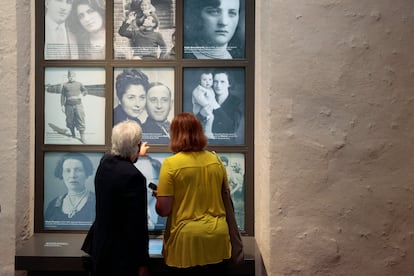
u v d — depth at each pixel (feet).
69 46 9.84
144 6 9.78
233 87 9.83
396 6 8.54
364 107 8.55
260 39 9.34
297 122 8.56
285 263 8.59
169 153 9.91
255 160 9.76
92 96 9.88
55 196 9.96
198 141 7.75
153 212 9.93
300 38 8.53
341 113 8.56
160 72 9.84
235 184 9.89
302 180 8.58
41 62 9.81
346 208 8.58
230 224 7.94
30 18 9.66
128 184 7.20
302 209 8.58
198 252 7.35
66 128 9.89
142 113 9.87
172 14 9.78
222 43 9.79
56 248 8.81
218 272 7.80
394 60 8.55
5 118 8.96
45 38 9.84
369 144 8.58
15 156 9.00
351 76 8.55
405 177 8.59
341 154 8.58
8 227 8.98
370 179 8.59
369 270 8.58
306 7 8.52
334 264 8.59
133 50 9.82
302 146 8.56
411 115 8.57
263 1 9.05
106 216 7.25
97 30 9.82
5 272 8.98
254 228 9.84
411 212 8.58
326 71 8.55
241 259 7.87
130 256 7.12
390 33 8.55
